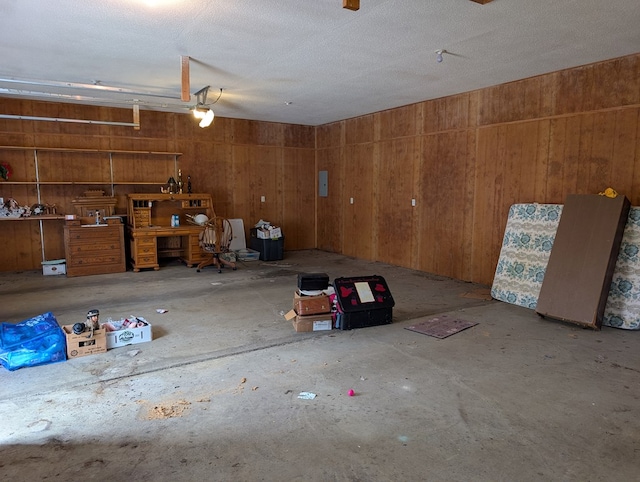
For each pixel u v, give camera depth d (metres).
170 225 7.67
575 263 4.38
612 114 4.56
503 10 3.33
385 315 4.26
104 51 4.39
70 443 2.31
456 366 3.32
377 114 7.77
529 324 4.33
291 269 7.20
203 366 3.30
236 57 4.58
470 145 6.11
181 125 8.02
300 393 2.88
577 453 2.24
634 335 4.03
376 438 2.37
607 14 3.39
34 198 6.98
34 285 5.93
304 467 2.12
